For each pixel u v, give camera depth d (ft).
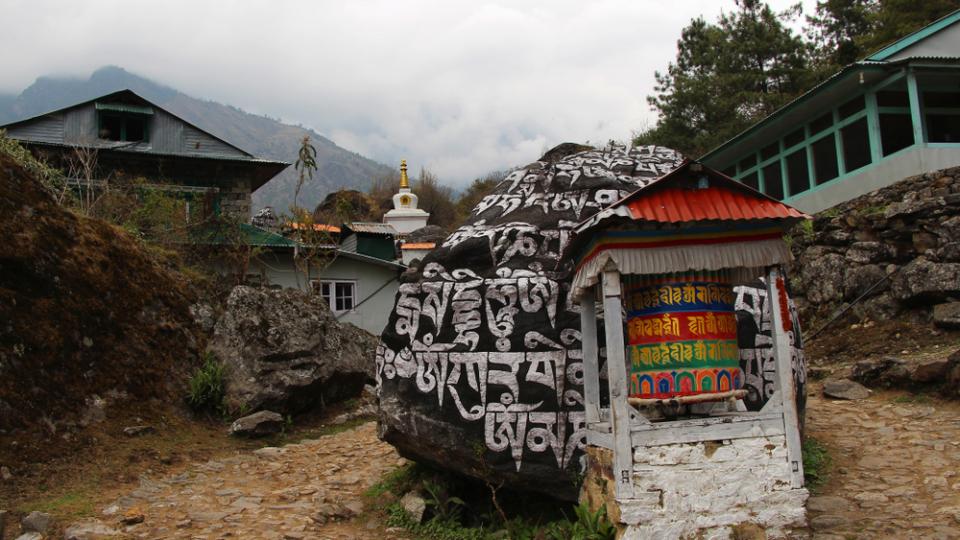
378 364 25.21
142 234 51.26
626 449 18.72
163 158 72.69
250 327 39.52
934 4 74.43
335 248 64.03
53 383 31.09
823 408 31.35
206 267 55.57
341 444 35.04
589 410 21.86
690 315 19.95
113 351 34.78
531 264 25.18
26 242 32.04
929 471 23.24
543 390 23.50
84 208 52.16
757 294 25.48
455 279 25.25
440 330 24.66
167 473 30.01
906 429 27.14
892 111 49.11
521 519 23.52
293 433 37.76
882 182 47.44
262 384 37.73
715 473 18.92
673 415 20.53
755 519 18.90
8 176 33.14
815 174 54.75
